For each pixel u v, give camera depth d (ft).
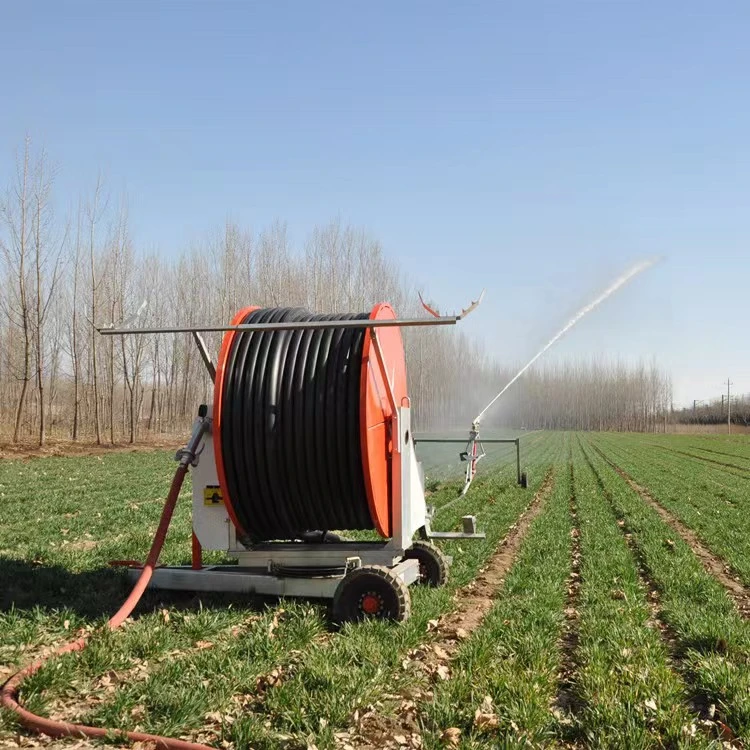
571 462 135.33
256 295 166.20
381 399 28.02
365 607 25.68
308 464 26.58
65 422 194.70
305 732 17.11
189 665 20.80
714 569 40.16
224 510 27.99
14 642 22.59
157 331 25.14
